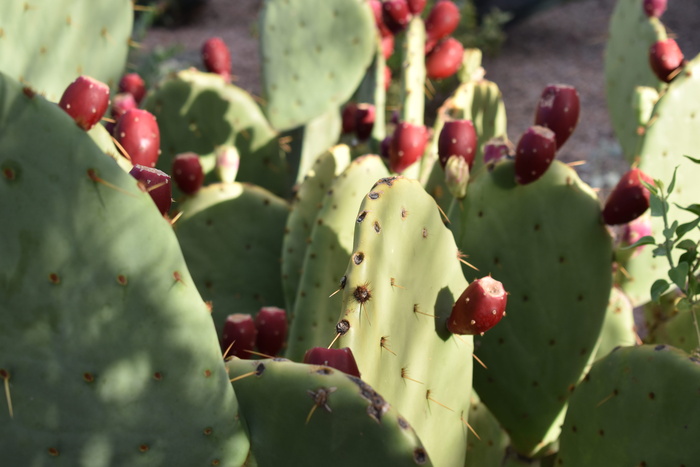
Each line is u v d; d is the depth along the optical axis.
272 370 1.11
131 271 1.07
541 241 1.40
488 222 1.40
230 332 1.42
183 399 1.10
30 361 1.08
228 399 1.11
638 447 1.27
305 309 1.55
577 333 1.43
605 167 4.32
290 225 1.71
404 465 1.08
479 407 1.61
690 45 5.78
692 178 1.72
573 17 6.66
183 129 2.01
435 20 1.75
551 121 1.39
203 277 1.82
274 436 1.12
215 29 7.24
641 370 1.27
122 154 1.29
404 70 1.70
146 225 1.06
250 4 7.84
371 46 2.03
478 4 6.18
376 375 1.17
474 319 1.22
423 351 1.23
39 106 1.04
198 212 1.79
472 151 1.41
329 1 2.03
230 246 1.81
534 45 6.14
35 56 1.39
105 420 1.10
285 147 2.24
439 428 1.27
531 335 1.43
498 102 1.80
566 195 1.39
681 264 1.36
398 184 1.19
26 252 1.06
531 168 1.36
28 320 1.07
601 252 1.42
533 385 1.45
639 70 2.13
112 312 1.07
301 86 2.07
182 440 1.11
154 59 4.74
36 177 1.04
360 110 1.85
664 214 1.36
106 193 1.05
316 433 1.10
